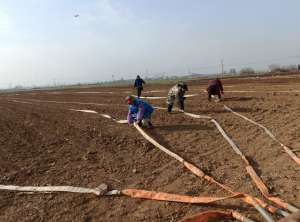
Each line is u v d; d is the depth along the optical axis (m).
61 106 20.38
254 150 8.41
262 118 11.70
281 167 7.16
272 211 5.32
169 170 7.51
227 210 5.59
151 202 6.13
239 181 6.66
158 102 18.30
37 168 8.12
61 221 5.80
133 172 7.53
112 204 6.21
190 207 5.81
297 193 5.97
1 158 9.01
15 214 6.15
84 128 11.87
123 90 36.00
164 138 10.02
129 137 10.16
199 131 10.57
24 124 13.64
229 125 11.06
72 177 7.47
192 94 21.44
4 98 35.69
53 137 10.92
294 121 10.73
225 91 21.58
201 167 7.51
